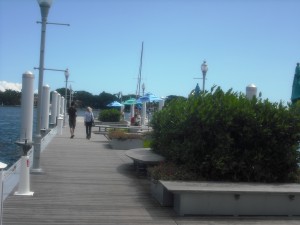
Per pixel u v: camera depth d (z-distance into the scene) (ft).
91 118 80.07
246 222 24.61
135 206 27.84
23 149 30.22
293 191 26.00
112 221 24.02
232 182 29.14
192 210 25.58
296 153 30.48
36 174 39.17
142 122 125.90
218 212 25.75
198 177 29.73
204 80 67.92
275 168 30.48
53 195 30.37
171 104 41.81
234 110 30.66
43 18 38.65
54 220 23.82
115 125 110.32
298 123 30.27
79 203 28.22
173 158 33.45
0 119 177.99
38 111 39.73
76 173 40.57
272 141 30.22
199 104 31.68
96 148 63.82
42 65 39.29
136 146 63.00
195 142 30.55
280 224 24.35
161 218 24.97
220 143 30.22
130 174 40.73
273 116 30.60
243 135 30.58
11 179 34.19
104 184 35.37
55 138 79.71
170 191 25.40
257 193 25.80
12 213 24.99
